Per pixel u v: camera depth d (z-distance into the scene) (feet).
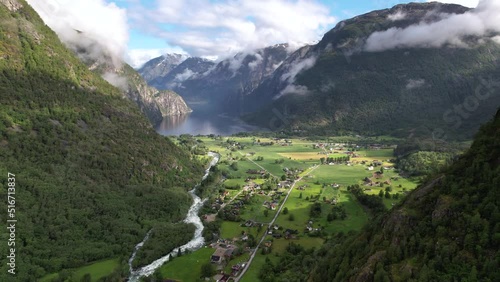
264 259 589.73
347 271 386.32
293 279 489.67
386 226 393.70
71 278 519.19
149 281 529.04
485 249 313.53
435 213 361.30
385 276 337.31
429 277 317.22
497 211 324.60
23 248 550.77
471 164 385.91
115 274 535.60
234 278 530.27
